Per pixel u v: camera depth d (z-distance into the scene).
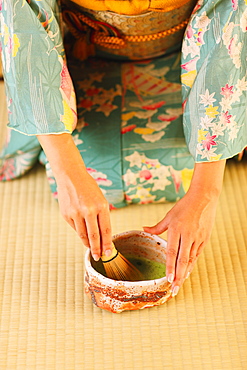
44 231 1.54
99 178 1.55
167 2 1.37
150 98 1.67
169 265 1.14
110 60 1.78
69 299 1.34
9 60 1.25
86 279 1.25
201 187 1.22
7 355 1.20
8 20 1.23
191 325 1.26
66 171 1.18
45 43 1.24
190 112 1.29
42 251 1.48
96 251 1.13
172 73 1.72
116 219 1.57
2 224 1.56
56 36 1.28
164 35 1.57
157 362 1.18
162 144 1.56
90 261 1.23
